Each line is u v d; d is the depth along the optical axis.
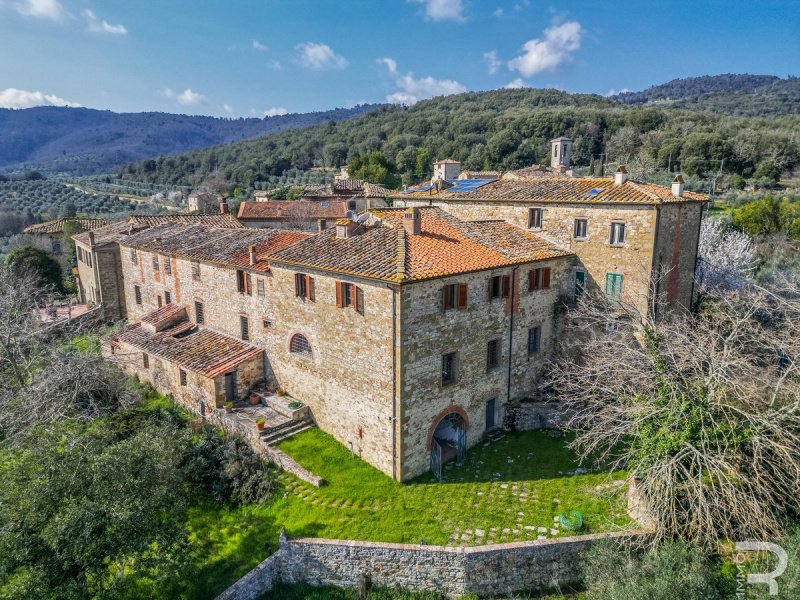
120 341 34.88
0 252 61.72
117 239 44.84
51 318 43.88
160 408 29.31
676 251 28.31
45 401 26.52
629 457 21.70
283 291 27.05
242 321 30.98
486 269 23.72
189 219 51.62
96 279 45.88
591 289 28.58
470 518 20.34
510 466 23.75
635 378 20.75
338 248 25.06
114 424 26.88
